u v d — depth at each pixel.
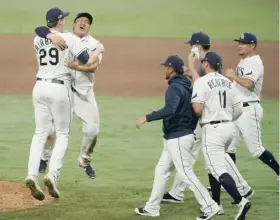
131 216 27.69
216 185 28.31
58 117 28.30
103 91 60.34
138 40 80.31
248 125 31.20
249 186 32.41
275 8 96.62
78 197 30.41
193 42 29.33
